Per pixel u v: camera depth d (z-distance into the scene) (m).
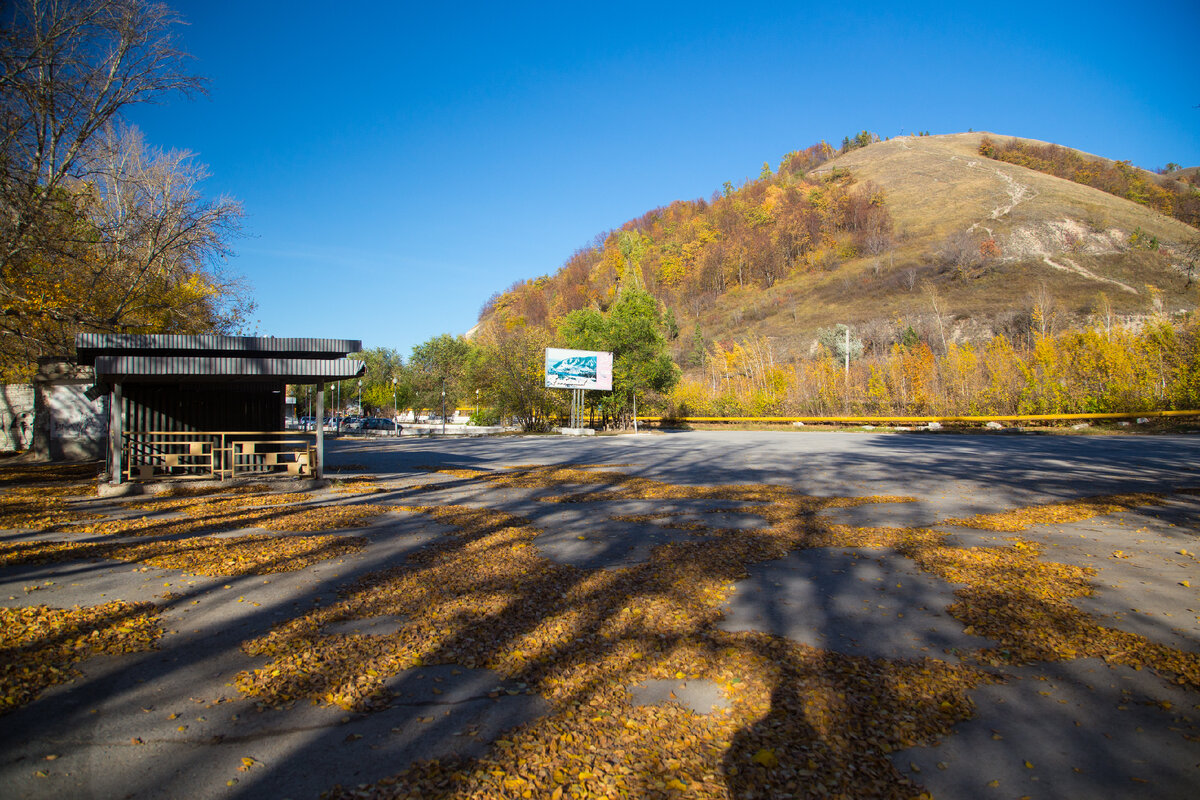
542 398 43.16
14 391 24.77
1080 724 3.58
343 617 5.29
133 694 3.91
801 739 3.38
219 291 25.27
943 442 26.08
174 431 15.20
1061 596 5.79
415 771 3.08
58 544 7.89
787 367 53.25
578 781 3.00
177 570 6.73
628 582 6.29
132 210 21.41
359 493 12.85
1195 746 3.35
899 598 5.83
